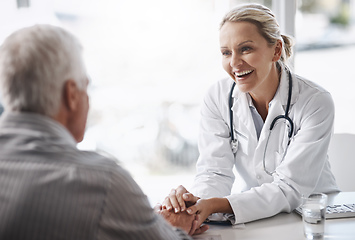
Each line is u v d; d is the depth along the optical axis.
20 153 0.74
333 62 2.97
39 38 0.77
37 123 0.77
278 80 1.53
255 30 1.40
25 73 0.75
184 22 2.68
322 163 1.47
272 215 1.34
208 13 2.66
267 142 1.52
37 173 0.73
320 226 1.14
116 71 2.73
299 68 2.95
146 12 2.67
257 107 1.58
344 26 3.02
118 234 0.75
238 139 1.60
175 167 2.89
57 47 0.77
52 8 2.54
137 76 2.75
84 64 0.83
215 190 1.51
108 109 2.77
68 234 0.71
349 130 2.85
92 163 0.77
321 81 2.93
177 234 0.90
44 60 0.76
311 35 2.98
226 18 1.43
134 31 2.68
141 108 2.80
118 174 0.77
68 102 0.79
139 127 2.82
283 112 1.49
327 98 1.48
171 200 1.31
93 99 2.74
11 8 2.45
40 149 0.75
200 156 1.64
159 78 2.77
